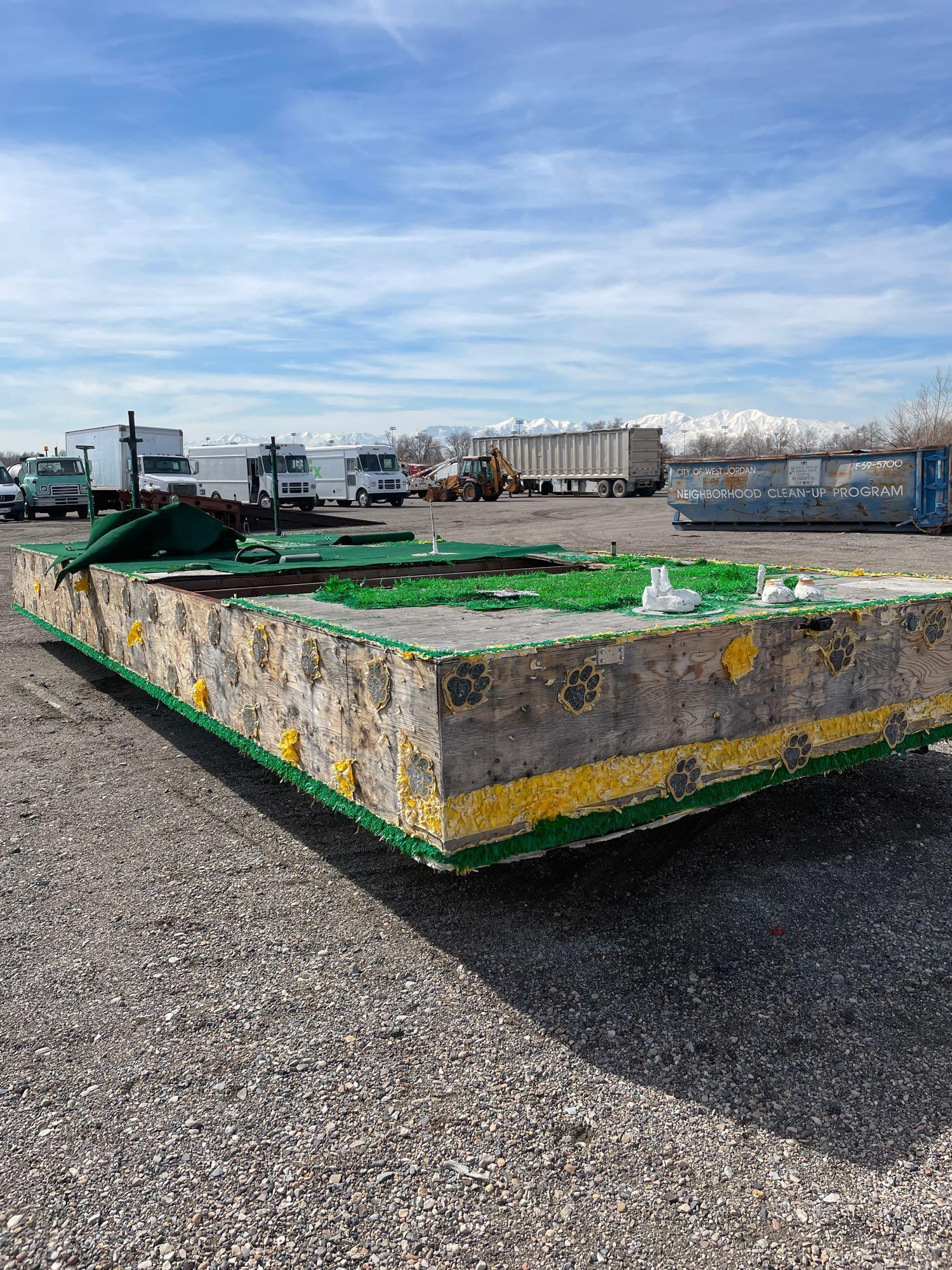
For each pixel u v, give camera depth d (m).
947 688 3.62
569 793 2.66
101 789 4.42
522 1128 2.08
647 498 37.47
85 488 28.50
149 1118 2.12
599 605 3.43
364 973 2.73
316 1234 1.80
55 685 6.75
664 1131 2.07
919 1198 1.87
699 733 2.93
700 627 2.89
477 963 2.77
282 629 3.20
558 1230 1.80
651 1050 2.35
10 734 5.40
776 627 3.07
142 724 5.61
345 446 34.22
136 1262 1.74
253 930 3.00
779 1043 2.37
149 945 2.92
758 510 20.09
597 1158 1.99
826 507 19.17
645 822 2.82
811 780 4.34
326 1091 2.21
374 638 2.73
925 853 3.50
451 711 2.40
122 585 4.89
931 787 4.23
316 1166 1.97
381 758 2.70
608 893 3.22
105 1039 2.43
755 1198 1.88
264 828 3.89
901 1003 2.53
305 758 3.16
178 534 5.91
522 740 2.54
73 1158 2.00
